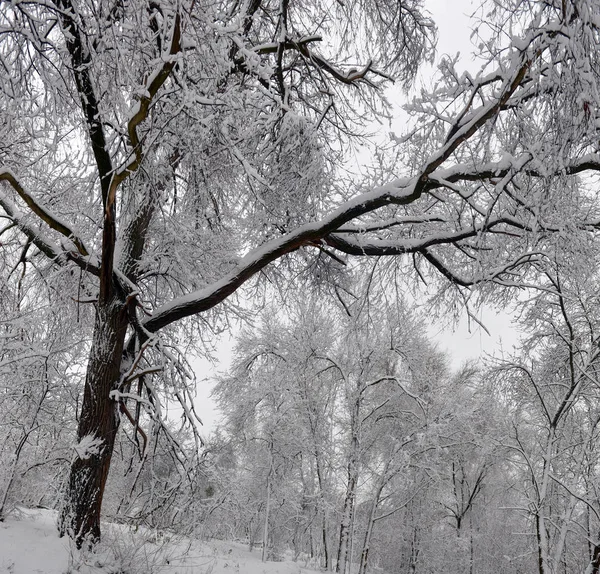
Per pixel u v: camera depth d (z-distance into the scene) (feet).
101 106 17.49
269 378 58.18
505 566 67.77
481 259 25.67
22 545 18.62
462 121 20.53
